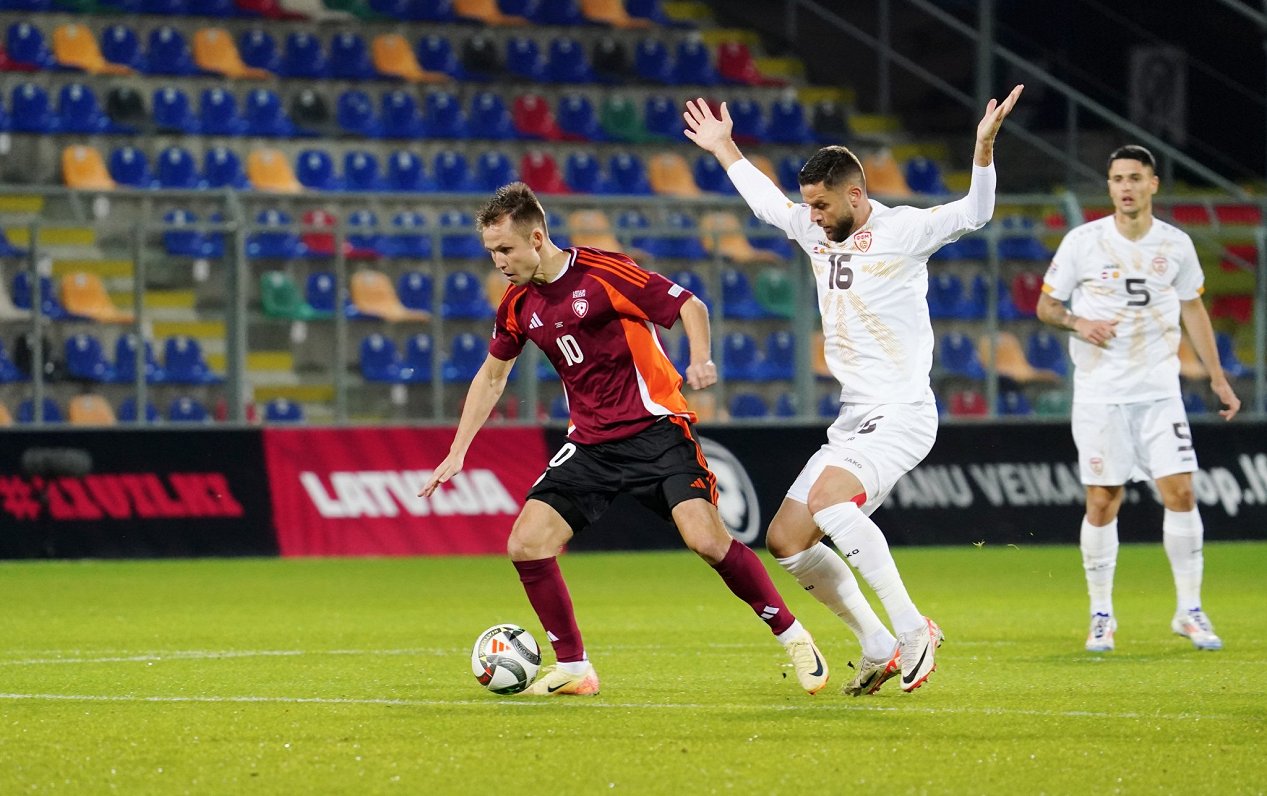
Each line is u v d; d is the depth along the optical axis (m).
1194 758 18.78
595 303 22.88
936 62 88.94
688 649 30.86
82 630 34.94
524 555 23.56
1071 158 81.44
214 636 33.69
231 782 17.44
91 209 65.25
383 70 80.69
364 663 28.66
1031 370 66.94
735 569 23.12
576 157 78.44
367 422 61.75
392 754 18.98
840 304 23.98
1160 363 31.03
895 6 89.56
